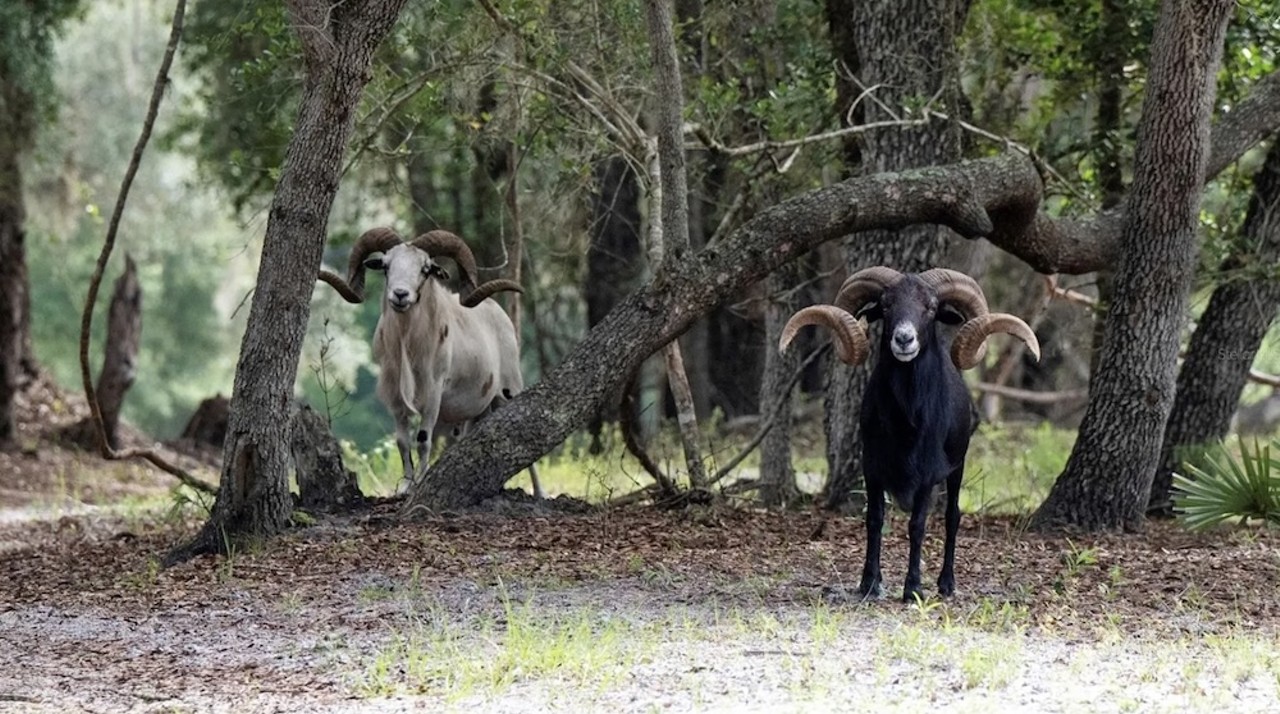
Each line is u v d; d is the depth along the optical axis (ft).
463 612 38.65
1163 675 31.53
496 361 60.64
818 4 63.52
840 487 58.03
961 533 52.26
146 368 181.06
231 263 184.34
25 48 91.35
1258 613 38.37
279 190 47.50
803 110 61.62
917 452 38.52
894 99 56.49
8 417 92.99
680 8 64.54
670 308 51.72
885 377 38.68
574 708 29.25
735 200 61.93
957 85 56.70
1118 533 53.16
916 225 55.93
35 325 170.71
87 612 40.45
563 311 122.01
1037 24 67.56
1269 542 50.98
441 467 52.01
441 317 56.03
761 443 64.90
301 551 46.62
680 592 40.81
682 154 51.57
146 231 163.53
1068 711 28.73
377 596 40.65
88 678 33.19
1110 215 57.98
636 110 61.62
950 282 39.93
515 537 48.55
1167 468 62.18
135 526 61.87
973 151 63.00
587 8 59.62
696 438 57.26
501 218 63.36
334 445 53.62
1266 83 57.16
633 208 99.35
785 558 45.96
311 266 47.83
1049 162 65.62
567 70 58.85
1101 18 64.75
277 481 48.49
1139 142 52.29
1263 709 28.86
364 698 30.63
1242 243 61.62
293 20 46.52
